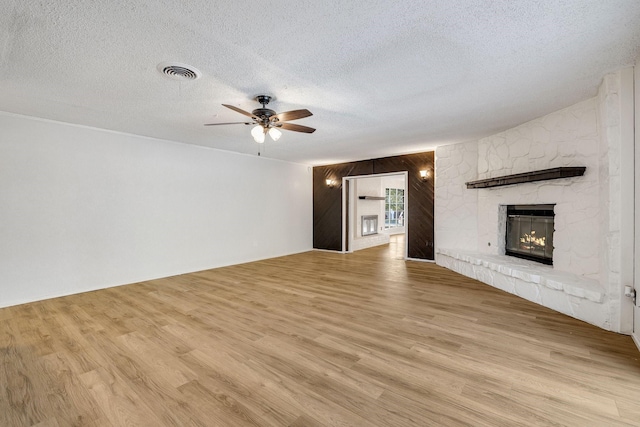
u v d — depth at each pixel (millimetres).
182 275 5301
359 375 2119
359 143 5500
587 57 2406
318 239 8320
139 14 1796
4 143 3639
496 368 2191
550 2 1714
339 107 3484
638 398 1838
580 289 3045
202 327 2973
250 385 2010
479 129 4559
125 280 4707
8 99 3209
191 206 5586
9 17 1802
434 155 6148
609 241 2811
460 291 4180
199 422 1669
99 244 4438
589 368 2176
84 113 3695
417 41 2119
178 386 2000
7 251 3660
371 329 2904
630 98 2635
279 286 4531
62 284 4086
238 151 6270
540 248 4250
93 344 2605
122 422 1671
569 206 3584
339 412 1744
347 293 4133
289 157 7039
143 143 4918
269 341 2656
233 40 2088
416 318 3178
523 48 2238
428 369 2188
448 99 3264
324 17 1834
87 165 4312
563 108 3611
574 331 2807
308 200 8281
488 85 2910
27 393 1928
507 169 4594
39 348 2533
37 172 3883
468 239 5570
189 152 5547
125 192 4711
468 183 5180
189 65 2449
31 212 3840
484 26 1951
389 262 6457
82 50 2213
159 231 5137
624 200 2709
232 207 6297
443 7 1751
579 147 3426
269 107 3443
